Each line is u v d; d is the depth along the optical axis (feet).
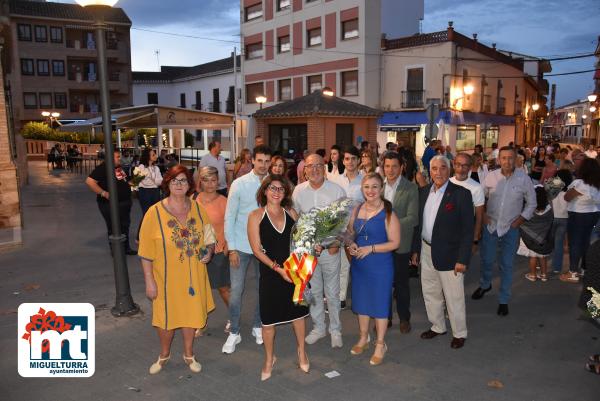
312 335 17.25
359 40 98.12
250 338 17.79
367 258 15.60
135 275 24.94
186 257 14.46
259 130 83.35
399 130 94.48
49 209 46.47
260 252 14.32
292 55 113.80
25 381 14.60
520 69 123.44
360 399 13.56
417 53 93.50
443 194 16.70
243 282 16.65
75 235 34.50
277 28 117.19
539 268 26.81
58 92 153.79
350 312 20.51
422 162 53.67
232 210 16.30
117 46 159.43
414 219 17.48
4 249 30.09
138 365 15.62
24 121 150.51
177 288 14.42
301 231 14.14
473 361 15.84
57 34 151.43
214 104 151.53
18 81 147.74
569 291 22.90
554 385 14.30
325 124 74.95
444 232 16.44
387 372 15.14
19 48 147.43
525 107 136.05
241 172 35.24
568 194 23.88
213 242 15.14
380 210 15.61
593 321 15.47
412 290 23.36
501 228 19.80
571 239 24.13
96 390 14.12
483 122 104.94
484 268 21.66
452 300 16.66
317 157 17.10
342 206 14.60
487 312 20.24
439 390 14.02
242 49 128.77
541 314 19.95
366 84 98.48
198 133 130.41
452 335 17.92
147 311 20.12
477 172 33.17
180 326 14.48
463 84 95.14
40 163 115.96
